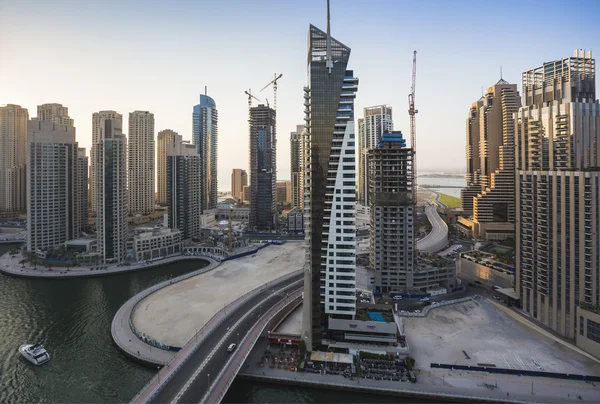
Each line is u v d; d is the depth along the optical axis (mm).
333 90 145625
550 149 189250
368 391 126438
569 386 127562
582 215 155750
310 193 148000
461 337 166250
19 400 124250
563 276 164625
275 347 153875
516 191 194875
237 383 132625
